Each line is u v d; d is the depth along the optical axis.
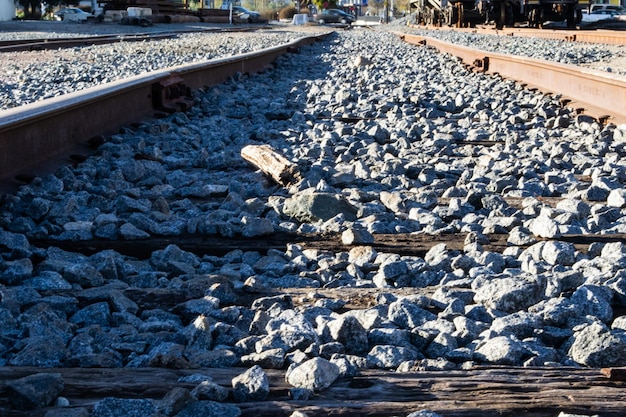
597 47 21.89
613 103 9.50
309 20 85.94
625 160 6.96
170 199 5.60
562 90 11.49
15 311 3.26
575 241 4.45
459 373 2.62
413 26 56.94
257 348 2.85
